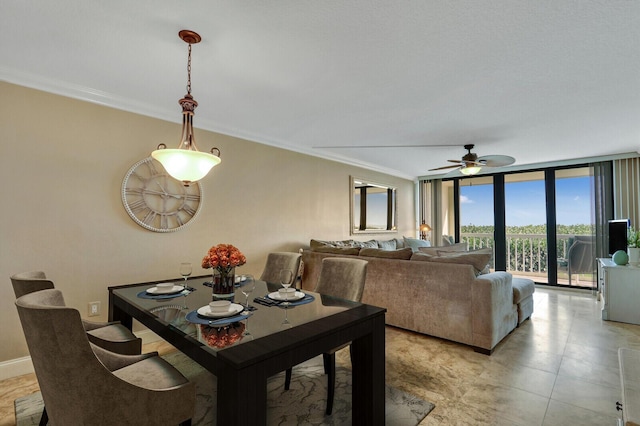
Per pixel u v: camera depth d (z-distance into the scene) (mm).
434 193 7180
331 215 5160
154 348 2977
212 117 3420
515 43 1992
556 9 1670
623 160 4969
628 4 1620
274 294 2115
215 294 1972
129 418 1176
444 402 2057
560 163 5484
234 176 3801
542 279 5863
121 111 2943
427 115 3303
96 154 2795
